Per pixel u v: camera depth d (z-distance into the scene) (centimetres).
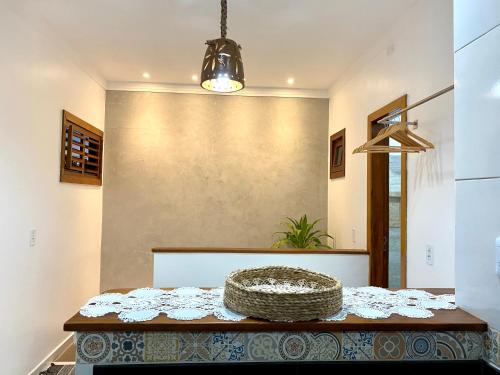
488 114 104
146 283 396
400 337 103
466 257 114
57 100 280
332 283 117
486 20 105
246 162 409
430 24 200
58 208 287
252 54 306
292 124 411
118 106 396
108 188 394
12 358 226
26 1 222
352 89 330
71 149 306
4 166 215
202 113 405
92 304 115
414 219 213
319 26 253
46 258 268
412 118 219
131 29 263
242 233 407
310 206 411
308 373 101
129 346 99
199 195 404
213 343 100
